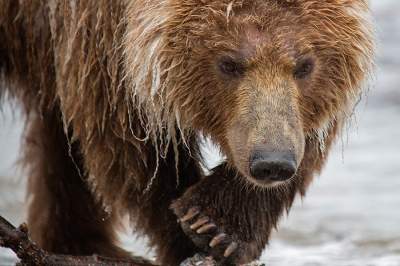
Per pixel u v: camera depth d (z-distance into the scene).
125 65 11.48
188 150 12.05
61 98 12.22
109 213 13.20
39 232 14.43
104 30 11.68
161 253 12.52
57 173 14.14
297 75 11.17
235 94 11.14
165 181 12.20
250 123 10.84
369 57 11.63
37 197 14.51
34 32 12.86
